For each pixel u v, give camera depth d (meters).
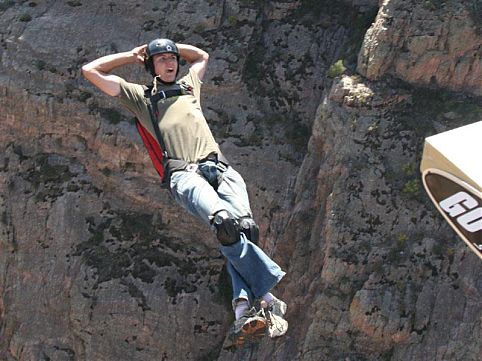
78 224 36.94
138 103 10.35
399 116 31.69
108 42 37.72
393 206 30.66
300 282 32.50
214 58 36.41
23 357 36.44
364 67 32.44
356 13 36.50
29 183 37.59
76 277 36.22
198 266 35.94
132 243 36.50
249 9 37.09
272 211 34.22
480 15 31.52
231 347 34.09
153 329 35.22
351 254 30.45
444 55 31.66
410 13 31.86
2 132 38.41
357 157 31.38
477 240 7.50
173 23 37.50
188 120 10.08
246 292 9.47
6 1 39.53
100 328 35.56
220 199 9.75
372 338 29.70
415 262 30.02
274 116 35.78
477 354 28.77
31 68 37.78
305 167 33.62
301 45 36.53
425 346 29.28
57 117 37.50
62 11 38.69
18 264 37.06
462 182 7.32
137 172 36.88
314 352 30.48
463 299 29.48
